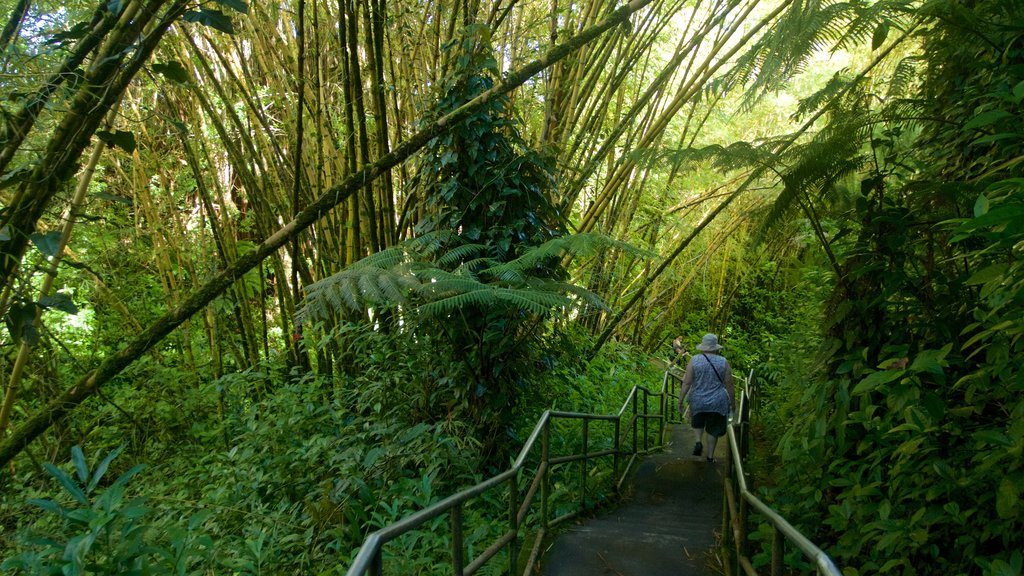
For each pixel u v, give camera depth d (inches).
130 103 243.1
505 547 157.2
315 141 250.7
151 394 239.6
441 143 195.3
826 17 114.1
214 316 257.4
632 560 153.9
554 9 238.5
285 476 182.5
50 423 121.9
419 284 159.3
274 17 244.4
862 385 91.6
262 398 246.7
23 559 88.5
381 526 144.3
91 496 193.2
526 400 219.9
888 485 112.1
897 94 136.8
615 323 314.0
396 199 276.8
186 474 206.1
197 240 307.4
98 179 266.1
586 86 253.1
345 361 237.5
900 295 123.6
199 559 135.4
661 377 434.9
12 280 108.5
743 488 113.4
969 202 108.3
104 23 102.3
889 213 123.3
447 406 199.3
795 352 246.2
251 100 238.8
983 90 119.0
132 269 281.7
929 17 113.7
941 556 104.1
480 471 191.3
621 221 364.5
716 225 452.4
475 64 191.8
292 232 131.3
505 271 168.7
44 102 102.9
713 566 151.0
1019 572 76.2
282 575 138.9
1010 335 83.0
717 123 425.4
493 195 195.6
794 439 139.5
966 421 102.6
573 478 213.3
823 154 128.9
